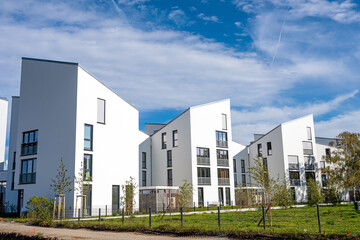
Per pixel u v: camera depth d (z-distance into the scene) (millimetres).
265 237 12281
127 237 13344
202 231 13812
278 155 44625
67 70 24922
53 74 25562
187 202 27453
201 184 36469
